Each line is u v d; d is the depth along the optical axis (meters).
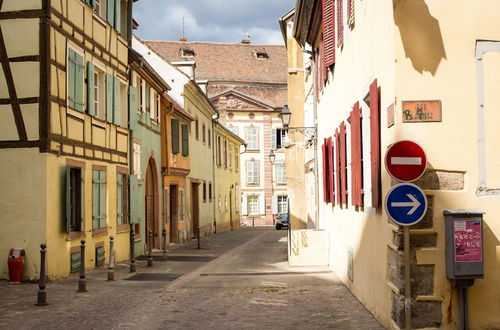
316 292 12.82
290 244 18.14
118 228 20.27
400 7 8.03
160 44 71.25
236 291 13.27
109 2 19.28
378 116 9.00
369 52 9.76
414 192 7.39
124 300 12.10
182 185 33.06
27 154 14.33
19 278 14.07
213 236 39.94
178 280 15.28
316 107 20.28
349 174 12.70
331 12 15.07
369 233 10.20
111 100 19.38
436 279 7.90
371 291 10.05
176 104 29.86
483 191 8.02
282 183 67.25
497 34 8.07
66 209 15.35
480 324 7.96
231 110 65.75
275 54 73.94
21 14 14.42
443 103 8.02
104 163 18.70
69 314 10.57
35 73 14.36
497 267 8.00
